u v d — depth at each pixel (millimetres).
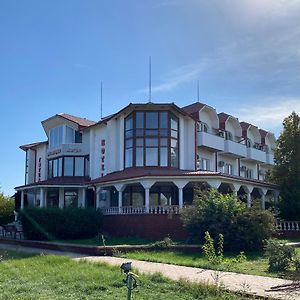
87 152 41688
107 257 20594
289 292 11664
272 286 12641
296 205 32188
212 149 41188
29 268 15758
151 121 36250
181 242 25156
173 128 36719
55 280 13258
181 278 12938
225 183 31812
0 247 27312
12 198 43594
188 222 24109
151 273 13984
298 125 36406
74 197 40531
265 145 51844
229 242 22562
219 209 23281
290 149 36219
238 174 46375
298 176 35000
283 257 16172
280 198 34062
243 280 13742
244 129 48125
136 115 36375
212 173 30703
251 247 22500
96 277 13305
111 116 37938
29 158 47562
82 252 22812
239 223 22703
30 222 30375
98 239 29422
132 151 36125
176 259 19312
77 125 41812
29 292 11539
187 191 35875
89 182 36781
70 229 30469
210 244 16625
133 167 35688
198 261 18406
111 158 37594
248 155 46719
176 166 36469
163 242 23438
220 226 22703
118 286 12172
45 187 38969
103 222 32344
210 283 12094
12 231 33531
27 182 47125
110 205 36781
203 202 23969
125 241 27844
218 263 16656
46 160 44938
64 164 41906
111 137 37875
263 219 22734
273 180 37375
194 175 30469
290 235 28172
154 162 35656
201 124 41156
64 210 30828
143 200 35406
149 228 29250
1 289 11914
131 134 36500
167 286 12188
